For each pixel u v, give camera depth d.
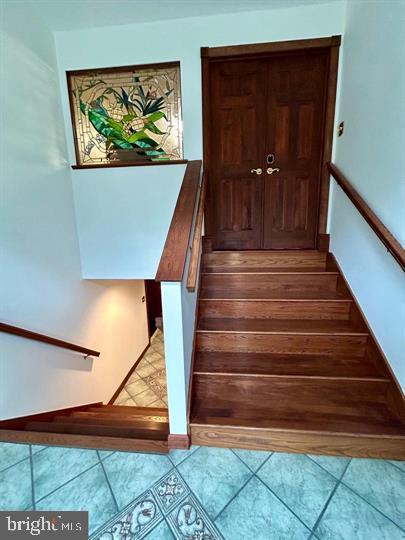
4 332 1.83
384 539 1.16
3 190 1.91
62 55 2.59
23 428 1.87
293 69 2.64
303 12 2.39
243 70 2.68
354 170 2.15
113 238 2.93
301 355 2.01
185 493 1.36
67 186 2.73
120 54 2.58
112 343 3.78
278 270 2.60
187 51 2.54
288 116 2.74
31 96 2.22
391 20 1.64
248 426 1.58
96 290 3.32
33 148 2.23
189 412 1.64
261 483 1.40
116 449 1.63
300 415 1.65
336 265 2.52
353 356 1.98
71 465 1.53
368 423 1.57
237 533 1.20
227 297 2.34
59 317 2.57
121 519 1.26
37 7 2.26
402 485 1.38
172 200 2.80
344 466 1.48
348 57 2.30
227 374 1.81
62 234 2.64
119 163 2.77
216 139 2.86
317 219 2.83
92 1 2.25
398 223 1.55
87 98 2.72
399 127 1.55
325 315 2.24
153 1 2.28
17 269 2.03
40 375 2.23
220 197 2.97
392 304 1.65
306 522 1.23
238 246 3.05
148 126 2.75
